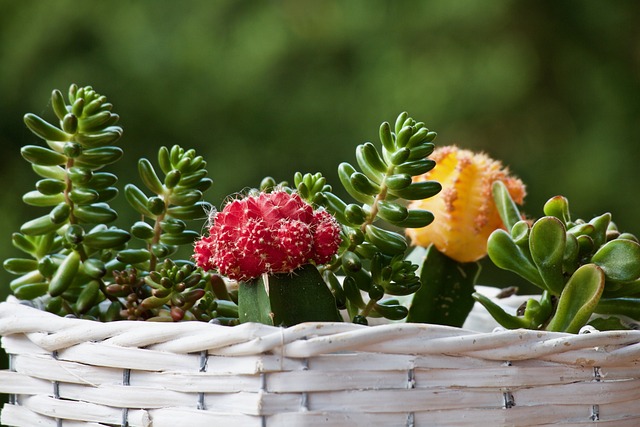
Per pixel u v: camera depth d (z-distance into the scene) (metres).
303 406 0.47
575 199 1.55
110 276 0.57
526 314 0.53
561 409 0.49
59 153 0.54
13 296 0.55
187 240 0.55
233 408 0.47
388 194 0.53
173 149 0.55
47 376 0.50
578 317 0.52
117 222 1.49
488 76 1.57
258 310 0.50
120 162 1.57
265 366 0.47
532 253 0.52
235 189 1.57
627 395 0.49
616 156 1.56
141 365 0.48
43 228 0.55
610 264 0.52
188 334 0.48
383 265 0.53
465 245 0.56
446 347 0.47
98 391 0.49
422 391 0.47
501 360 0.48
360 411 0.47
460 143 1.57
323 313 0.50
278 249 0.49
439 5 1.59
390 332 0.47
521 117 1.58
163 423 0.48
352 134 1.58
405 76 1.58
